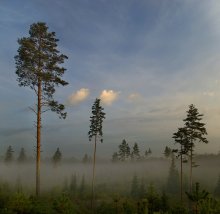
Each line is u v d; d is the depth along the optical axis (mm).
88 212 33344
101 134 49156
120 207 30047
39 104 27344
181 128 46219
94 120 49219
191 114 46094
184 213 25672
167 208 26484
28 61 27000
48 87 27469
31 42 27484
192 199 21484
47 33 28000
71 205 23531
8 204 19000
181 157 47688
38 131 27062
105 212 31984
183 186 76250
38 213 19609
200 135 45250
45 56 27281
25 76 27109
